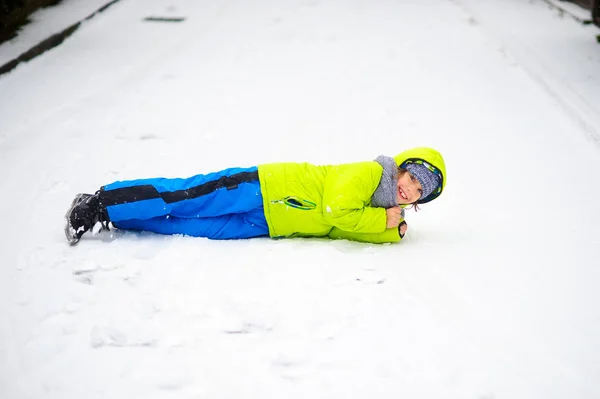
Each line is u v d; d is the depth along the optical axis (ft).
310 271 12.20
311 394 9.05
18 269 11.78
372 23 33.32
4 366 9.27
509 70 26.45
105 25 31.22
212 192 13.02
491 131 20.74
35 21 29.07
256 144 19.60
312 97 23.68
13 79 22.97
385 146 19.77
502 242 13.85
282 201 13.23
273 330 10.37
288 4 36.88
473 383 9.36
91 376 9.15
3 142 17.85
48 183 15.84
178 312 10.66
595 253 13.30
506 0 38.19
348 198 12.89
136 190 12.76
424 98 23.65
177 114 21.53
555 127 20.98
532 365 9.78
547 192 16.48
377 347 10.08
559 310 11.20
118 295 11.05
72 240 12.63
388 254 13.21
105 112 21.09
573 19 33.09
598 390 9.27
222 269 12.11
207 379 9.21
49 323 10.23
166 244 12.96
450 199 16.24
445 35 31.17
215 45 29.53
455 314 11.04
